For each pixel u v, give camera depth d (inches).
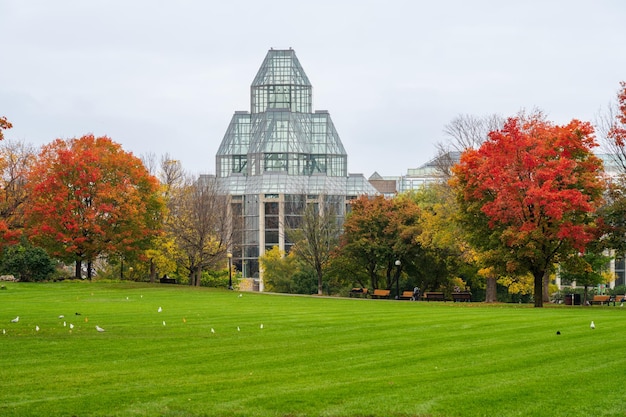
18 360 941.2
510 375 813.2
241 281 5044.3
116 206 2881.4
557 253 2159.2
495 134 2032.5
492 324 1299.2
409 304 2119.8
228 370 864.9
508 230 2020.2
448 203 2691.9
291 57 6934.1
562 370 837.2
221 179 6663.4
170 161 3545.8
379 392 739.4
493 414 664.4
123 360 936.9
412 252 3142.2
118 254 3006.9
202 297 2335.1
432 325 1295.5
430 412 670.5
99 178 2819.9
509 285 3105.3
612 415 658.8
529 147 2081.7
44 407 695.1
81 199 2864.2
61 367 890.1
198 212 3255.4
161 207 3021.7
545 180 1994.3
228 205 4313.5
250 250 6348.4
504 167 2043.6
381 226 3255.4
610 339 1074.1
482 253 2370.8
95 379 815.7
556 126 2126.0
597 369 839.1
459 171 2229.3
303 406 691.4
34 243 2876.5
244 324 1331.2
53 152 2893.7
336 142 6756.9
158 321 1391.5
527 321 1353.3
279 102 6875.0
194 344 1067.3
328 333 1187.9
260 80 6934.1
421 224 2974.9
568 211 2010.3
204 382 795.4
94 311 1640.0
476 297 3609.7
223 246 3444.9
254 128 6860.2
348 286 3806.6
